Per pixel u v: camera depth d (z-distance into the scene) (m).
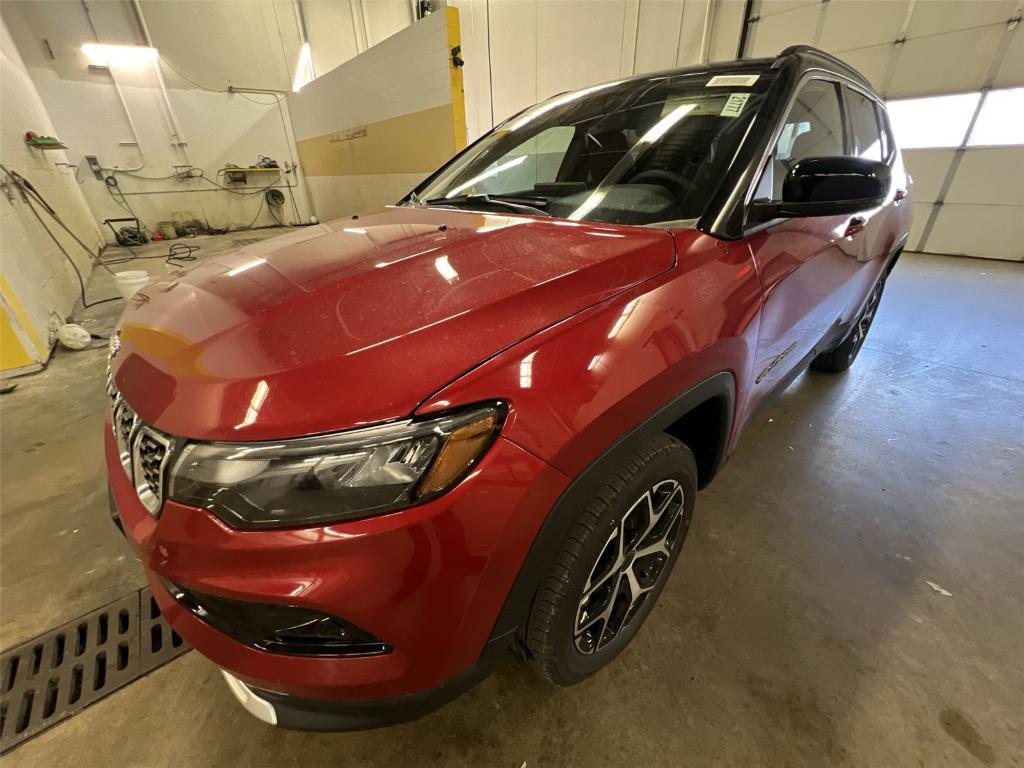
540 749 1.05
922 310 3.87
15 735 1.10
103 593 1.48
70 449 2.28
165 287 1.16
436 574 0.70
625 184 1.38
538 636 0.92
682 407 0.98
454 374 0.72
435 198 1.86
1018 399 2.49
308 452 0.66
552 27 6.54
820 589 1.42
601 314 0.87
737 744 1.04
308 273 1.04
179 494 0.70
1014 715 1.09
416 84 6.07
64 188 6.56
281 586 0.66
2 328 3.06
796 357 1.66
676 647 1.25
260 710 0.83
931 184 5.82
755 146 1.23
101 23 8.17
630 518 1.05
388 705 0.78
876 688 1.15
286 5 9.57
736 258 1.13
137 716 1.14
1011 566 1.49
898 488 1.85
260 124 10.17
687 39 6.36
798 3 5.94
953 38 5.20
